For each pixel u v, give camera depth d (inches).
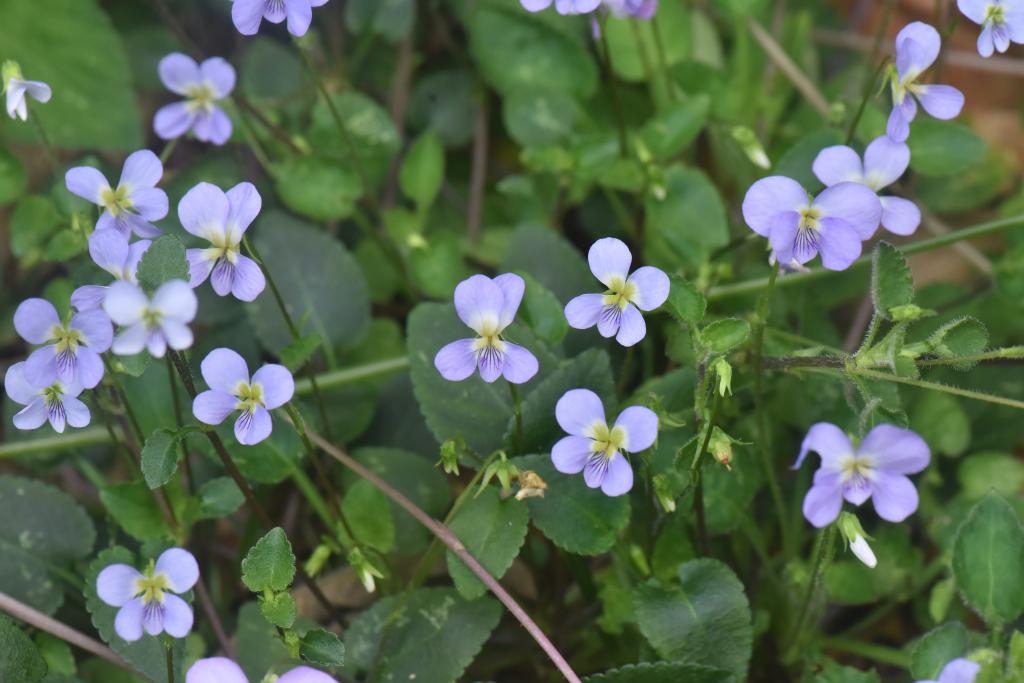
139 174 19.3
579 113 23.4
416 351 20.9
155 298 17.7
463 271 22.2
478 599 20.4
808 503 18.5
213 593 21.7
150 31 24.9
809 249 18.8
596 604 21.2
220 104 22.3
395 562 21.4
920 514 22.0
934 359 19.1
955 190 23.8
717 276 22.0
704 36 24.3
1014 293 22.1
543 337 20.6
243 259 19.0
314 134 23.3
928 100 19.7
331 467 22.0
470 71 24.5
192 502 20.5
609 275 19.0
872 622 21.8
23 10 24.1
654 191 21.9
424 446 22.1
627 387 22.3
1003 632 20.2
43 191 24.1
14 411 22.6
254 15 19.6
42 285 23.9
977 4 19.6
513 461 19.8
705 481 20.8
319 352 22.4
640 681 19.9
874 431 18.3
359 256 23.6
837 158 19.4
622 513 20.0
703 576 20.1
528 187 23.2
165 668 20.0
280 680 18.6
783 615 21.3
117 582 18.8
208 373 18.7
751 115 23.8
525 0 19.7
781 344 21.4
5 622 19.8
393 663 20.3
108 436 21.7
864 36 25.4
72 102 24.2
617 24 23.6
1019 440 22.5
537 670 21.6
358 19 24.3
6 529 21.0
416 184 23.1
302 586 21.5
